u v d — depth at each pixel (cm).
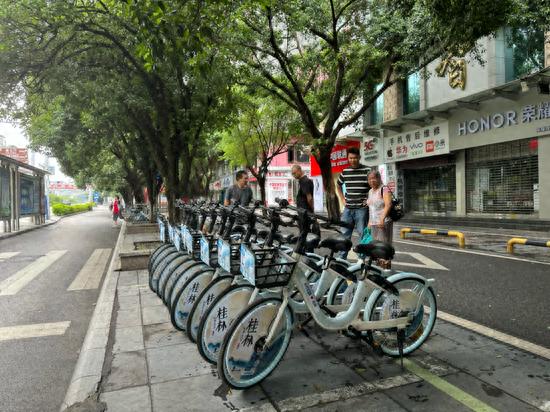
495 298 529
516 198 1392
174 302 401
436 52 946
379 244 317
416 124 1731
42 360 389
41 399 315
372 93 1513
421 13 822
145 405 271
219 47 796
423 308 350
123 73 970
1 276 812
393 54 1120
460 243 977
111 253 1124
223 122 1157
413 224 1619
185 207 532
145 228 1451
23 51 799
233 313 329
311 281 388
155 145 1031
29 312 552
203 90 938
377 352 327
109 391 291
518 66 1373
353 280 332
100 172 3422
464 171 1584
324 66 1291
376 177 552
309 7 1073
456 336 379
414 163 1845
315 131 1298
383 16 1066
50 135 1836
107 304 525
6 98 877
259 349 288
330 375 307
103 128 1536
